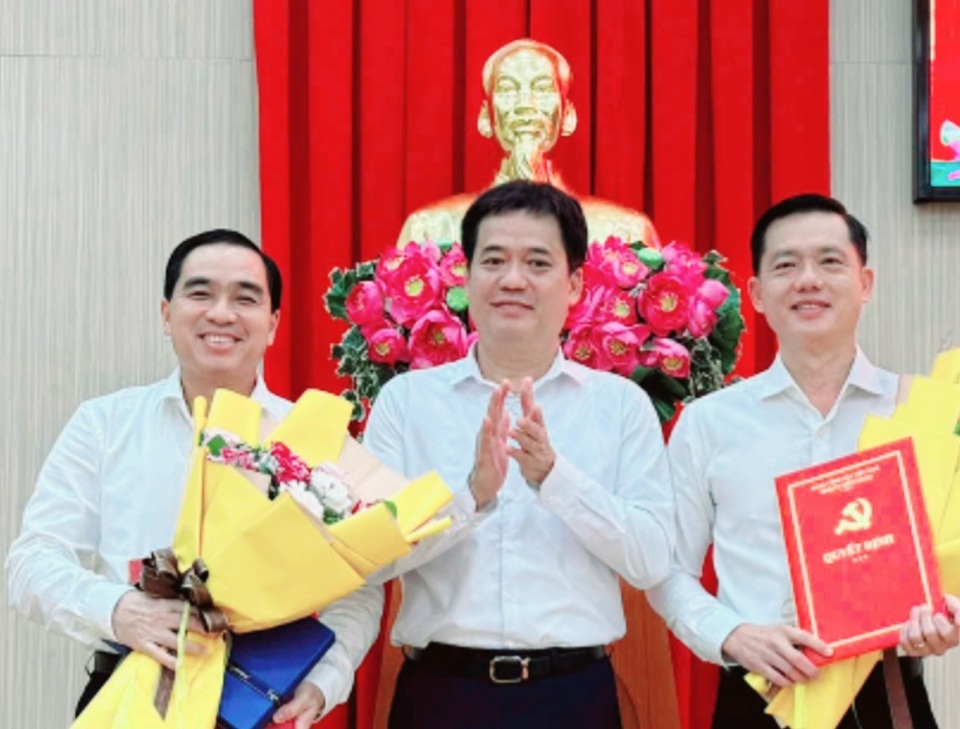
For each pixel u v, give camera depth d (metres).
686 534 2.05
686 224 3.10
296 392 3.15
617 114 3.11
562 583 1.93
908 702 1.90
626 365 2.26
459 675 1.91
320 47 3.10
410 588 1.99
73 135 3.23
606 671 1.96
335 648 1.86
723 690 2.02
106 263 3.22
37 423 3.19
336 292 2.47
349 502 1.77
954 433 1.86
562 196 1.97
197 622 1.71
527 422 1.83
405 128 3.12
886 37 3.26
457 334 2.27
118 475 2.03
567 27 3.11
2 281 3.20
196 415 1.84
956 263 3.24
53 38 3.23
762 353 3.11
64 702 3.16
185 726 1.65
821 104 3.13
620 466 2.00
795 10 3.14
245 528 1.68
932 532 1.77
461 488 1.89
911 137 3.24
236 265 2.01
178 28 3.26
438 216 2.82
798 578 1.80
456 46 3.17
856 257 1.97
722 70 3.12
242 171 3.25
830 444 1.99
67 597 1.84
